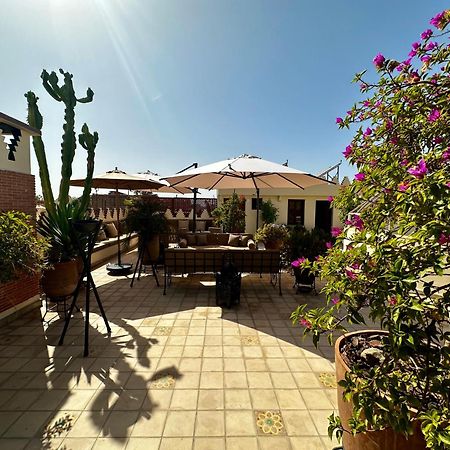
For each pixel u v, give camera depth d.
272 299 4.89
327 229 12.92
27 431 1.96
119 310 4.31
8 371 2.69
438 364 1.16
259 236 6.49
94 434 1.93
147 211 6.29
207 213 15.30
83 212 5.09
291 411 2.18
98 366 2.77
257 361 2.88
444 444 0.98
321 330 1.50
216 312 4.25
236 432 1.96
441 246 1.20
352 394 1.23
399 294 1.11
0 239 2.67
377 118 1.82
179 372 2.68
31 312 4.17
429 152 1.45
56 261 4.06
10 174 3.84
